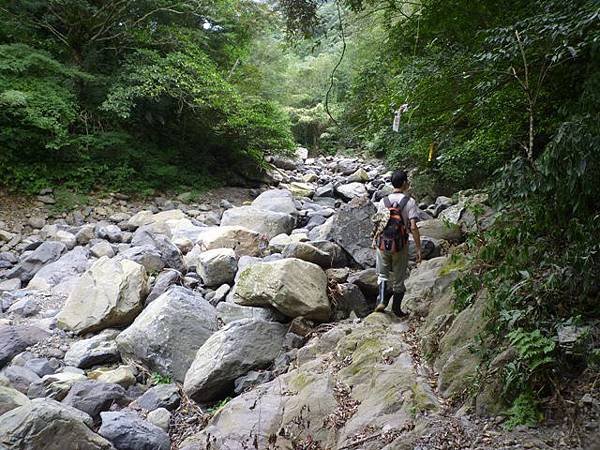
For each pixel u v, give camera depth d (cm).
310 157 2030
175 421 416
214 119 1259
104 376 469
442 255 612
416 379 341
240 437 341
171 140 1291
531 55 326
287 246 629
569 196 285
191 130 1304
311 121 2122
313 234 784
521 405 269
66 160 1055
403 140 808
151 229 849
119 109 1042
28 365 492
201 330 517
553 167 276
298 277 525
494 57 322
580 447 237
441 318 399
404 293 476
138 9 1188
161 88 1077
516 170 306
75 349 522
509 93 381
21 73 998
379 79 656
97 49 1171
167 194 1165
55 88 1016
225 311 549
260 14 1339
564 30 271
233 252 670
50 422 319
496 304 313
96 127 1138
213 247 717
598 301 292
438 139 543
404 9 754
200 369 454
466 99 430
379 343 408
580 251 283
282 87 1977
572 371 275
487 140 505
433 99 446
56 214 959
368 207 660
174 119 1280
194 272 701
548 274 308
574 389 265
